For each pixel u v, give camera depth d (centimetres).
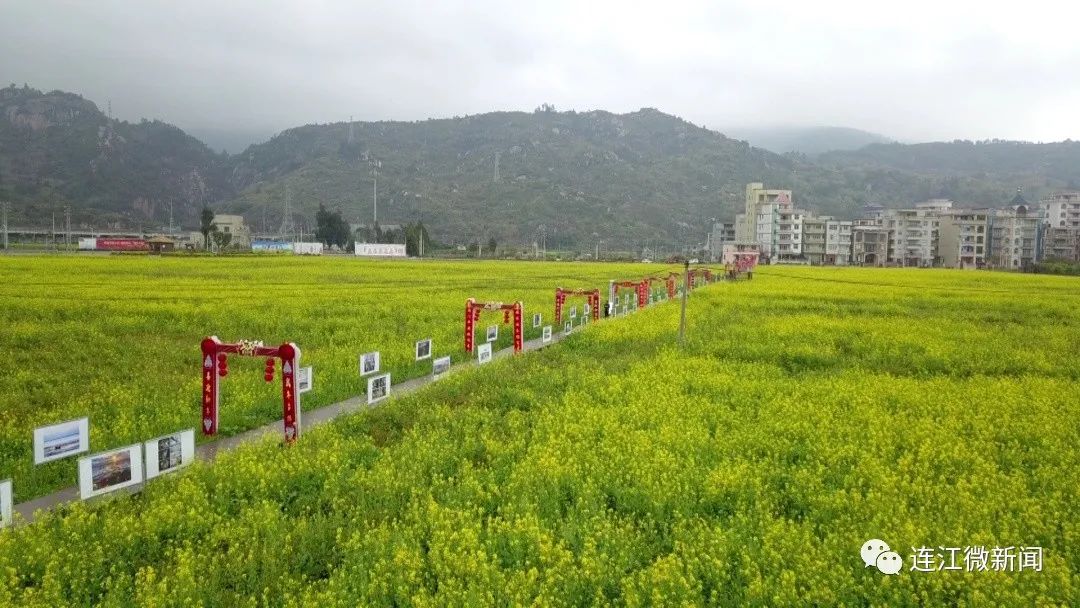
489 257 12625
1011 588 733
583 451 1132
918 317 3306
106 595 727
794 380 1739
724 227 15500
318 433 1227
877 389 1609
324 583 752
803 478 1022
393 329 2530
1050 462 1138
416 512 893
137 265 5859
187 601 693
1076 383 1752
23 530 814
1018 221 11781
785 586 723
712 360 1958
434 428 1296
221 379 1602
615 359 2055
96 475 918
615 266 9256
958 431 1288
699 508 950
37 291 3447
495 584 739
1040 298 4372
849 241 12725
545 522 884
